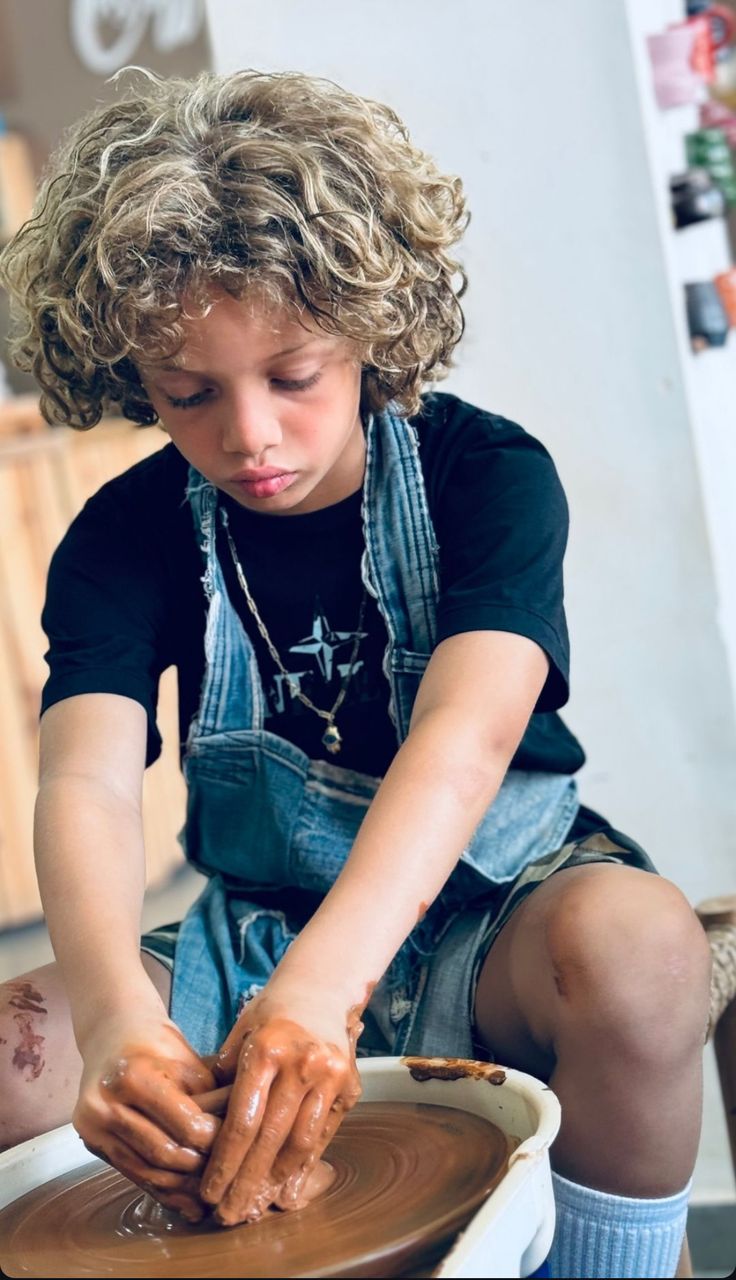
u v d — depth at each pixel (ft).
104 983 2.91
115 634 3.80
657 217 4.99
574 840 3.82
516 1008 3.34
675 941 3.03
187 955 3.73
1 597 10.62
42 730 3.66
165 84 3.66
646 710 5.23
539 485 3.70
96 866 3.23
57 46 17.33
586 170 5.01
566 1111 3.08
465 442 3.87
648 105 5.03
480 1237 2.26
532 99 5.01
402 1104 3.03
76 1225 2.72
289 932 3.82
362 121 3.48
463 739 3.15
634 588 5.17
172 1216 2.66
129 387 3.76
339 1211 2.55
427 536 3.76
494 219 5.09
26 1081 3.26
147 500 4.04
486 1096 2.89
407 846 2.97
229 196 3.17
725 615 5.79
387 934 2.85
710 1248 5.17
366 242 3.26
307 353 3.16
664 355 5.05
